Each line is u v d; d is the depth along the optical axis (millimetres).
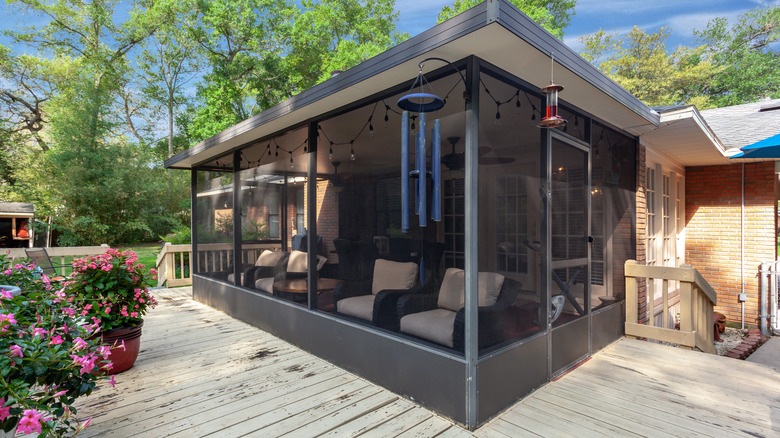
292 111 3514
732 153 5301
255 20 16188
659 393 2779
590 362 3422
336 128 3420
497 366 2471
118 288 3162
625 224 4281
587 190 3504
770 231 5949
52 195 14469
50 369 1711
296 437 2219
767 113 6684
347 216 3312
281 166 4230
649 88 18469
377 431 2279
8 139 17125
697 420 2395
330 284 3502
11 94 17250
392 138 2859
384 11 19438
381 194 2982
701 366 3314
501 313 2547
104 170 15047
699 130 4203
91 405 2619
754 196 6102
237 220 5102
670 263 5980
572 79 2541
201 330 4480
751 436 2213
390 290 2889
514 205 2641
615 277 4074
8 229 13500
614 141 4012
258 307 4539
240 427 2334
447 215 2502
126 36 17750
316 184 3684
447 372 2416
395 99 2830
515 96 2619
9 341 1533
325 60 16641
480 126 2328
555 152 3025
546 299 2943
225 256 5395
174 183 17781
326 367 3326
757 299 6051
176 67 19062
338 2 18375
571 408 2551
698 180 6617
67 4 17062
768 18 18516
